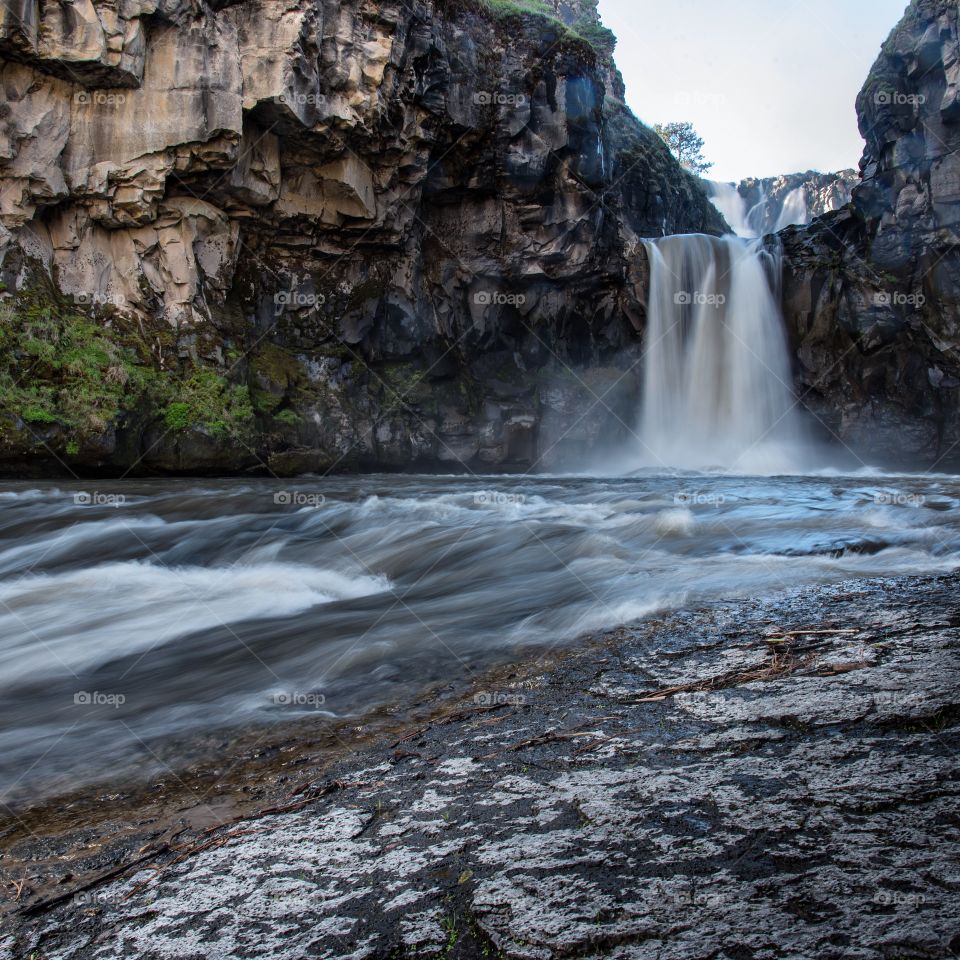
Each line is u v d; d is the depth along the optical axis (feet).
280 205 64.34
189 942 5.93
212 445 58.59
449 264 76.74
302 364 68.23
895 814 6.59
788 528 28.02
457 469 76.89
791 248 87.45
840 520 29.73
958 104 74.84
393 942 5.49
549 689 12.14
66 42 52.70
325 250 68.64
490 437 77.77
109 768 10.99
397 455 72.54
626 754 8.83
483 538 28.68
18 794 10.30
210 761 10.94
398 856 6.91
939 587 17.21
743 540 25.93
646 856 6.28
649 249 83.20
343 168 64.75
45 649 17.56
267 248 66.85
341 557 27.89
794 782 7.44
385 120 63.87
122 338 57.41
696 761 8.34
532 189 75.51
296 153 63.31
